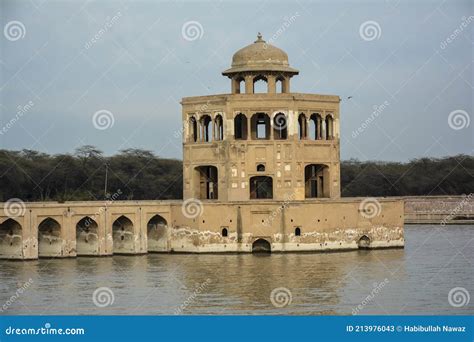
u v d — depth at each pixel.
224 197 100.56
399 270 86.25
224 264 90.38
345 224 99.00
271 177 100.44
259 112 100.25
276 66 102.88
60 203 94.56
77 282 81.06
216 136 101.88
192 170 103.25
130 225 97.94
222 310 71.00
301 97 101.12
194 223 97.56
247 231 97.19
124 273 85.69
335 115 103.75
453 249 101.44
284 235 96.94
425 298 74.31
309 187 105.62
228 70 103.94
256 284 80.12
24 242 91.81
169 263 91.56
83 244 97.00
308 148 101.56
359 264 89.81
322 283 80.31
